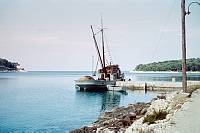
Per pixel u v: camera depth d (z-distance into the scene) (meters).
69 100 75.88
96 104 66.81
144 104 39.53
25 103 68.31
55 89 118.06
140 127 17.39
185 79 28.64
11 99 77.69
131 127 18.34
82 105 64.75
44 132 34.91
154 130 15.94
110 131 21.42
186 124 16.70
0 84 152.88
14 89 117.12
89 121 42.12
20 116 47.97
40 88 124.12
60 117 46.62
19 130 36.31
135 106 39.00
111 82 98.38
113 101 73.56
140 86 103.12
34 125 39.50
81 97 83.94
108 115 36.28
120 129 21.33
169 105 22.83
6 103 68.12
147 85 102.88
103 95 89.50
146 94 90.94
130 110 35.69
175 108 21.91
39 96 86.88
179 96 26.20
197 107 21.92
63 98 81.12
